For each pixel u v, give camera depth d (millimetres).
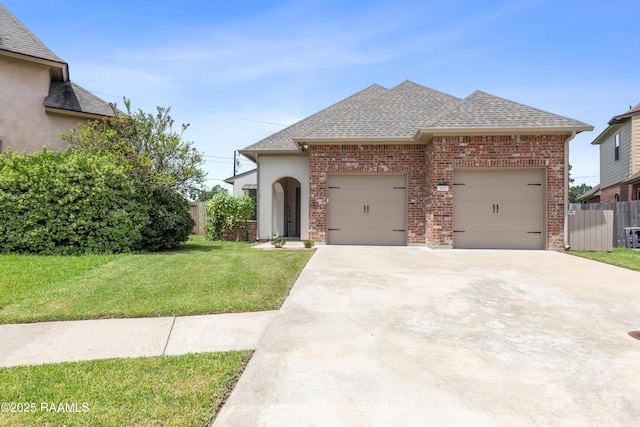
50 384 3047
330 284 6480
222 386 3029
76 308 4945
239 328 4387
